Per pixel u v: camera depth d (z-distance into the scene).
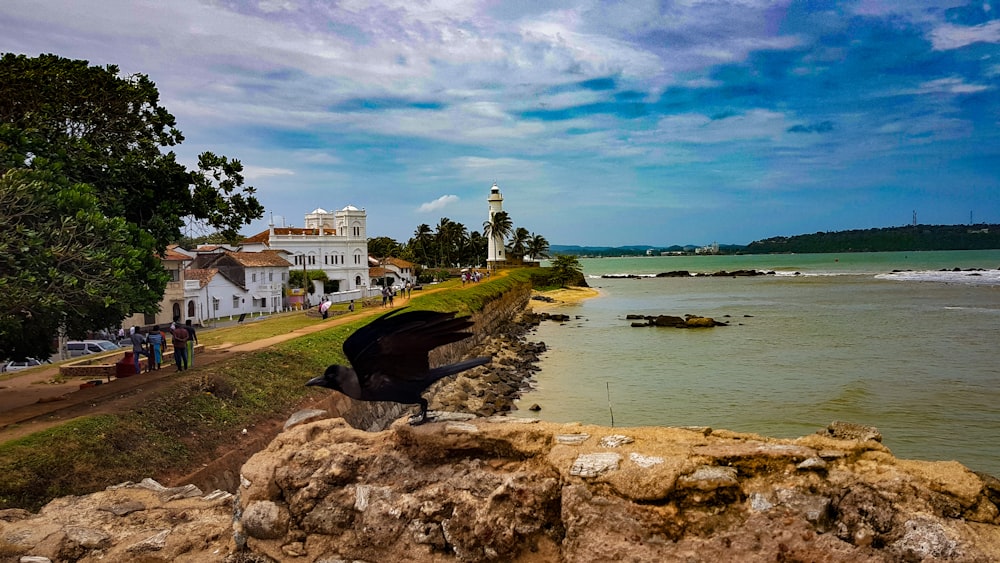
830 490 4.50
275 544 5.73
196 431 16.86
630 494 4.68
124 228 18.67
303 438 6.03
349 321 38.28
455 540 5.15
